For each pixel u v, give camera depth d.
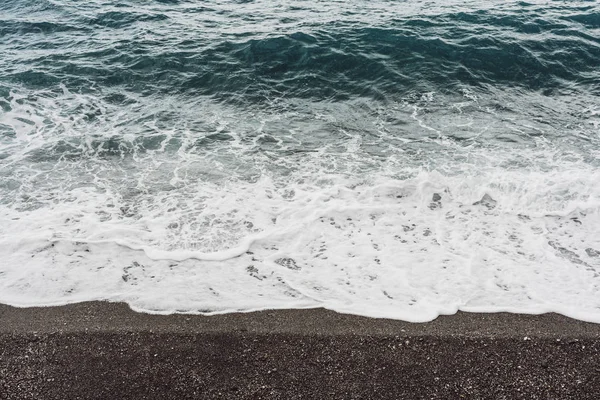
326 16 16.70
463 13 16.45
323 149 9.92
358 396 4.95
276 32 15.05
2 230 7.52
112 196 8.43
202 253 7.11
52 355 5.46
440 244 7.27
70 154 9.75
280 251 7.19
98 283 6.59
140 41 14.90
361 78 12.80
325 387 5.05
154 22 16.66
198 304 6.24
